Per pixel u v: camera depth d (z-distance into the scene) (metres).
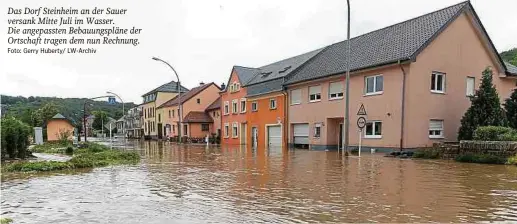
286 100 30.31
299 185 8.57
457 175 10.15
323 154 20.14
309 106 27.28
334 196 7.17
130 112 90.81
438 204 6.39
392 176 10.02
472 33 21.38
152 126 72.44
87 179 9.92
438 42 19.98
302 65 30.48
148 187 8.45
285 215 5.69
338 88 24.48
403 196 7.12
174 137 55.38
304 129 28.34
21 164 12.59
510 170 11.32
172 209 6.13
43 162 13.40
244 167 12.91
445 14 21.19
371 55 22.50
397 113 19.67
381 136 20.70
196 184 8.86
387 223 5.21
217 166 13.38
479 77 21.64
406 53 19.45
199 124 52.47
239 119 39.38
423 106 19.47
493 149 14.05
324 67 26.64
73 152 23.69
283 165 13.52
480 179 9.35
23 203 6.67
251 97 35.78
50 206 6.41
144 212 5.93
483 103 18.09
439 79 20.31
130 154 18.11
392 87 20.05
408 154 17.62
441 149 16.25
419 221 5.31
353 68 22.19
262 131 34.38
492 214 5.69
